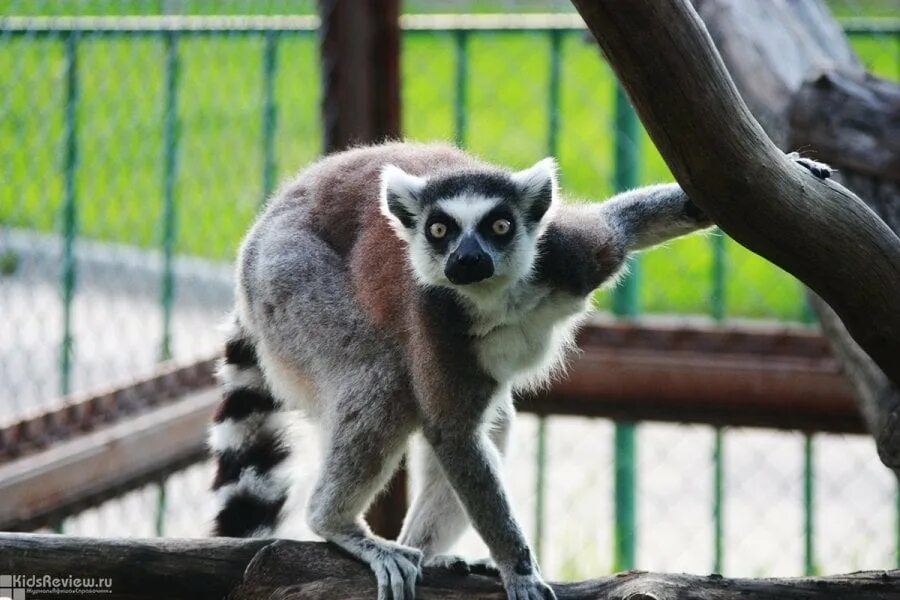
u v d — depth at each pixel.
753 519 10.98
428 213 6.73
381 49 9.23
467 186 6.73
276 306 7.35
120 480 8.45
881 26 9.98
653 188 7.10
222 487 7.59
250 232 7.84
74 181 9.47
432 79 11.89
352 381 6.88
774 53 8.04
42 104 9.68
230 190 10.66
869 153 7.43
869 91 7.54
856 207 5.21
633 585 5.42
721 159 4.80
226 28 9.62
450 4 11.91
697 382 8.93
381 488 6.80
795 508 11.09
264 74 9.91
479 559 6.52
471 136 11.81
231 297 10.67
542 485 9.59
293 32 9.75
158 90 10.16
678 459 11.96
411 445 7.31
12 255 10.07
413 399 6.78
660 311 11.34
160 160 10.46
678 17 4.44
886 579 5.40
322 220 7.39
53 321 10.23
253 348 7.80
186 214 10.77
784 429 8.99
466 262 6.38
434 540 7.02
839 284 5.41
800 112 7.68
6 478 7.65
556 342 7.02
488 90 12.35
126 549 5.86
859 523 10.69
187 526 10.14
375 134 9.26
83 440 8.29
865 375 7.00
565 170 11.98
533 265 6.62
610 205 7.05
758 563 10.34
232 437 7.67
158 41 9.95
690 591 5.34
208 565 5.88
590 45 9.64
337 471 6.77
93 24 9.45
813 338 8.82
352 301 7.02
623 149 9.76
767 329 8.92
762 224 5.10
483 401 6.57
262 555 5.95
